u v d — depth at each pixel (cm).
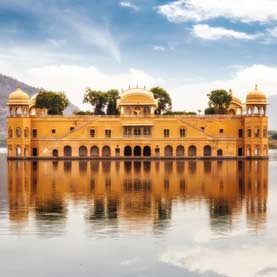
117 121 13100
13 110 13250
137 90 13375
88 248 3297
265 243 3397
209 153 13038
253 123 13062
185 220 4059
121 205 4766
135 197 5278
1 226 3859
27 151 13162
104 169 9044
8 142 13012
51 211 4450
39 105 14788
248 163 10969
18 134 13012
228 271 2922
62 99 15088
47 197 5306
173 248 3297
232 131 13375
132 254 3181
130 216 4219
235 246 3338
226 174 7906
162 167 9556
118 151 13050
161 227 3816
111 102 15462
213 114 14825
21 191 5797
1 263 3039
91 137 13088
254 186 6228
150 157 12875
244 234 3612
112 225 3884
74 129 13112
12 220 4066
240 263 3036
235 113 15725
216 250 3259
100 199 5144
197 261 3064
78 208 4606
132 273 2889
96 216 4219
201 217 4175
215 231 3697
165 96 15750
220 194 5503
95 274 2875
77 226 3853
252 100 13150
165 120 13062
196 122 13425
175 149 13012
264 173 8131
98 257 3131
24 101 13250
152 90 15725
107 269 2944
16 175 7844
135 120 13062
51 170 8875
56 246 3341
